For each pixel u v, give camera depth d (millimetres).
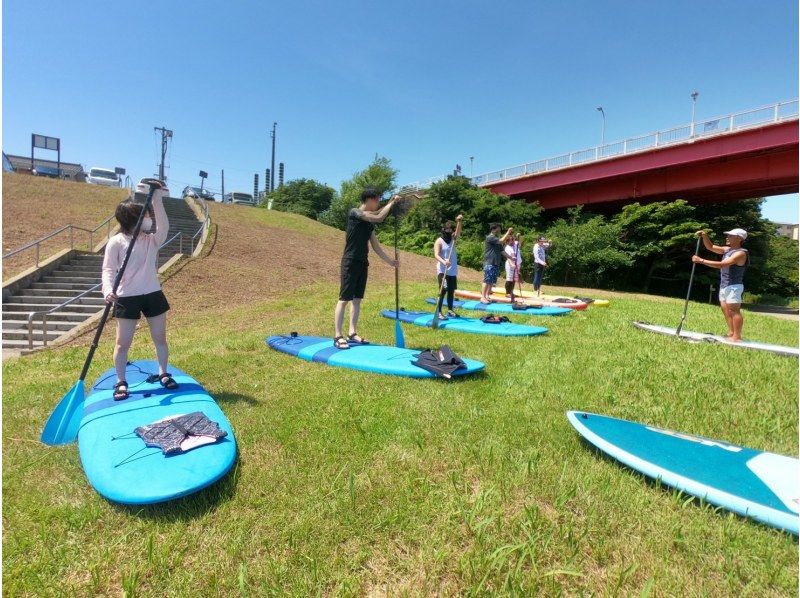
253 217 24969
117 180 28953
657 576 1924
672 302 13977
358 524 2250
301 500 2439
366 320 8047
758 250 28828
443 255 7973
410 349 5406
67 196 19875
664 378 4520
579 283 25484
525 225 29891
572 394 4043
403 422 3375
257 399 3928
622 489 2523
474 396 3963
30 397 4277
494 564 1938
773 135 18953
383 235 34625
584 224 26500
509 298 10289
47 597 1846
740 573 1947
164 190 3852
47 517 2324
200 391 3891
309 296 12852
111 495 2379
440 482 2611
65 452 3062
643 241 25547
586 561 2031
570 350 5676
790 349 5848
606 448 2852
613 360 5156
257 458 2883
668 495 2516
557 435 3205
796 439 3264
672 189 24406
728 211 27625
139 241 3719
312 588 1863
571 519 2240
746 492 2396
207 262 14617
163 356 3988
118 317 3654
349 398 3867
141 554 2076
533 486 2547
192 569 1989
